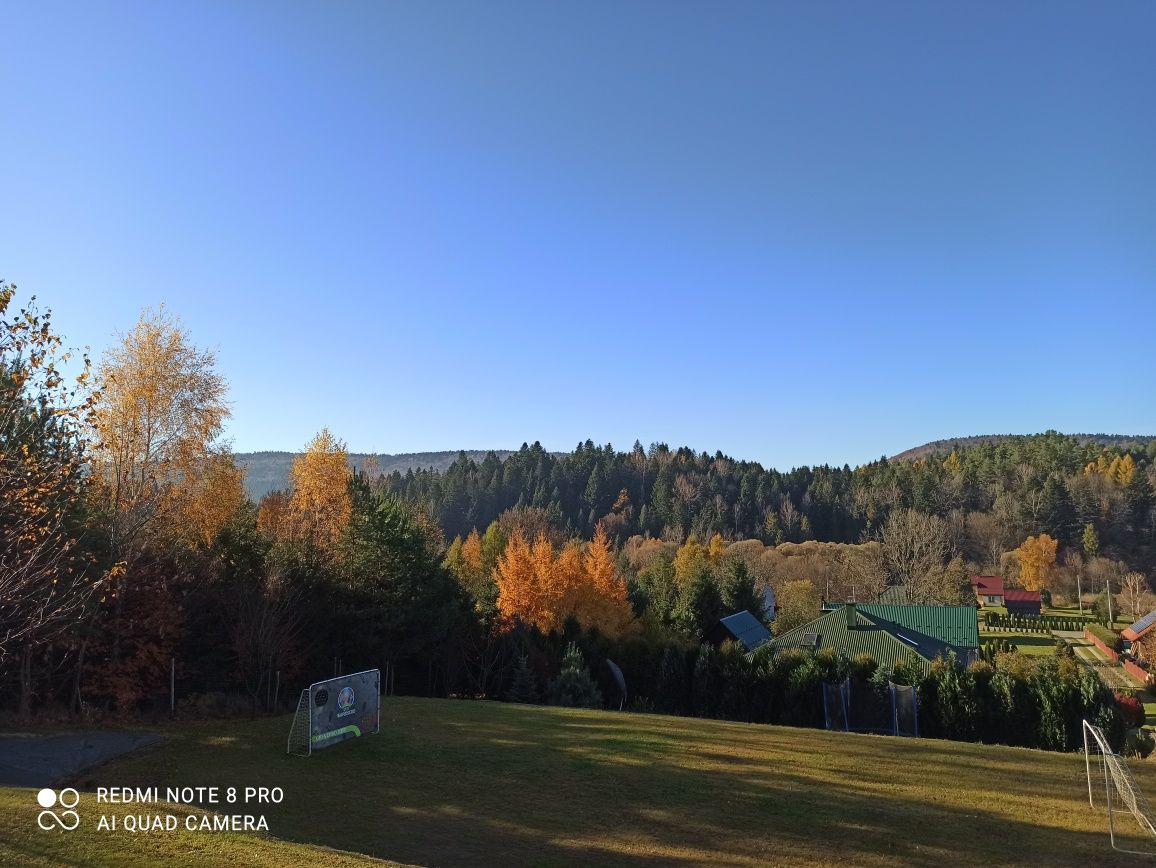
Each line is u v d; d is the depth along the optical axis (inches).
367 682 667.4
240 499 1210.6
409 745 633.6
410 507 2085.4
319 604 1067.3
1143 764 698.8
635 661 1215.6
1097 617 3331.7
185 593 898.7
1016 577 3973.9
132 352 989.8
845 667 1066.1
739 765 617.9
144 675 858.1
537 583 1622.8
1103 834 490.0
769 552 3597.4
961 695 973.8
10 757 568.4
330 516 1539.1
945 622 1651.1
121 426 944.9
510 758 607.8
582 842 438.6
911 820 502.6
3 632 581.3
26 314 417.4
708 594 2124.8
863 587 3014.3
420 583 1184.8
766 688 1095.0
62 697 830.5
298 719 637.3
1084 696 919.0
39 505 470.0
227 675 952.3
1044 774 645.3
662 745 674.2
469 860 399.9
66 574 644.1
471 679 1267.2
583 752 636.7
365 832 430.6
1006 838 477.1
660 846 438.6
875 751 698.2
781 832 470.3
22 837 339.9
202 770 543.8
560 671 1161.4
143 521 850.8
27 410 479.8
